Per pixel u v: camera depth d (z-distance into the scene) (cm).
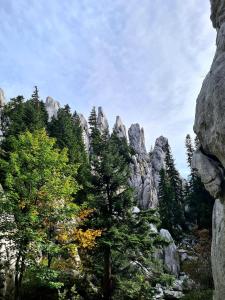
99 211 2328
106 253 2164
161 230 4241
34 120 4684
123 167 2444
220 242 948
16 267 1683
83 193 3050
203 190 5025
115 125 10669
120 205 2259
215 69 788
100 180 2386
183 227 5534
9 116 5438
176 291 2936
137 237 2158
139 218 2300
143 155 9856
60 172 1978
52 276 1689
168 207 5538
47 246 1681
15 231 1734
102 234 2139
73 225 2005
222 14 939
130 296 2066
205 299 2548
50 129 5353
